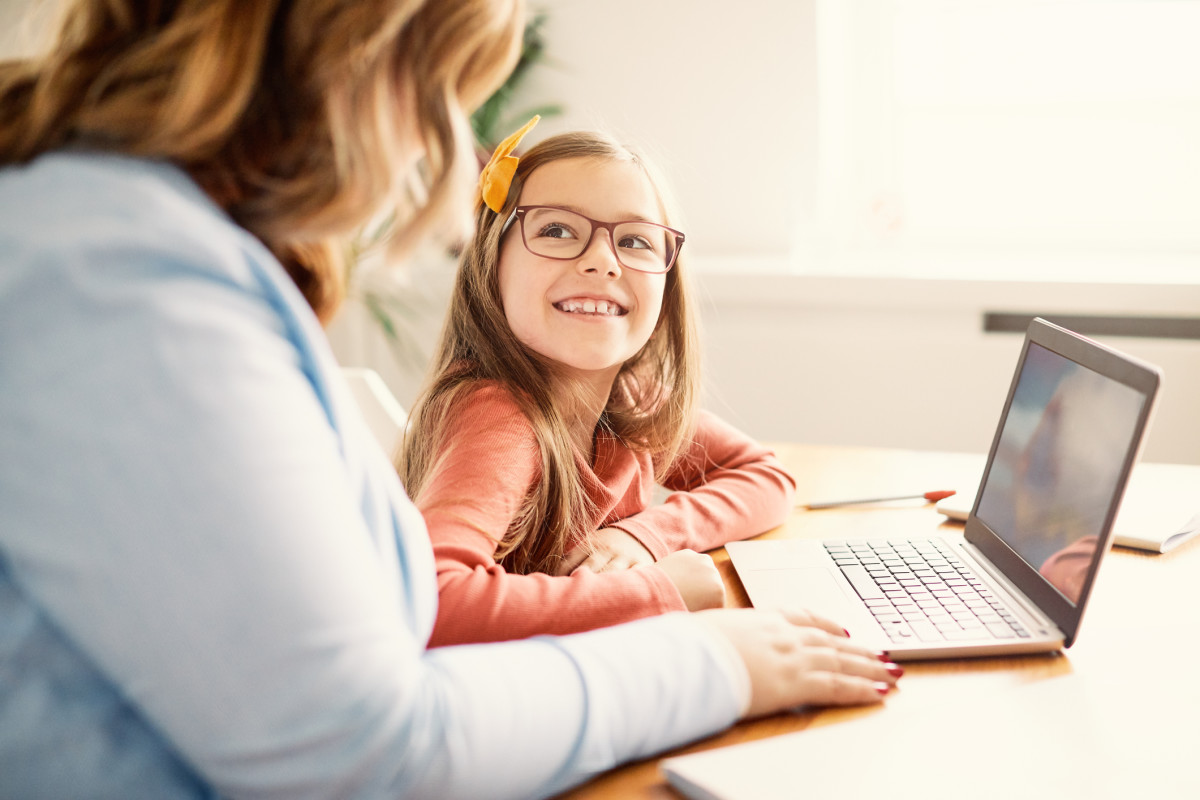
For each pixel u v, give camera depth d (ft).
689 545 3.45
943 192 8.25
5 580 1.59
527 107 8.15
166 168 1.70
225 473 1.49
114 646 1.50
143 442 1.46
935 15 7.86
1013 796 1.96
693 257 8.21
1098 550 2.59
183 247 1.57
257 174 1.79
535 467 3.20
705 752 2.12
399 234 1.89
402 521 2.04
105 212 1.56
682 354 3.82
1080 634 2.81
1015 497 3.17
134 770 1.66
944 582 3.05
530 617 2.56
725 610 2.46
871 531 3.69
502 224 3.39
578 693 1.97
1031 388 3.27
